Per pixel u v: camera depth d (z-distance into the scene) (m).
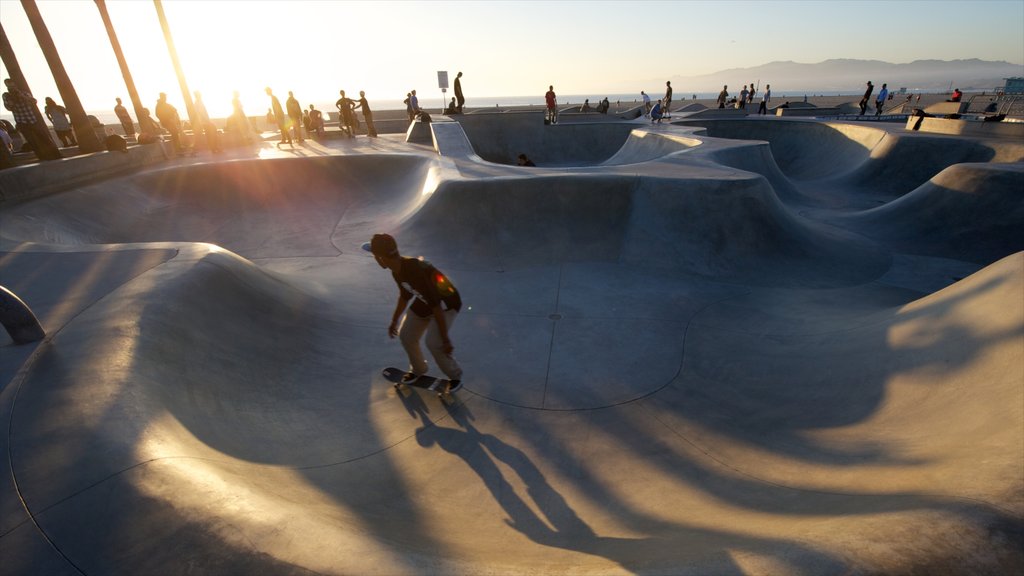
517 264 7.92
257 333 4.70
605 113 30.89
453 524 2.64
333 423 3.86
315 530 1.87
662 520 2.59
